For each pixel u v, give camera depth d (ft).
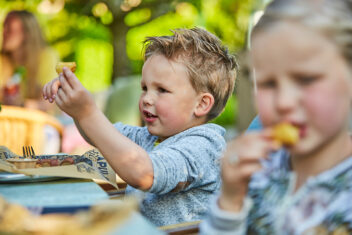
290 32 2.59
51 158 5.62
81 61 27.37
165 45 5.75
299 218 2.94
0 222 2.42
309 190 2.92
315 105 2.58
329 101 2.58
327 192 2.84
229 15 22.66
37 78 12.30
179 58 5.68
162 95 5.65
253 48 2.79
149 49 6.01
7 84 11.90
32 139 9.57
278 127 2.63
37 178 4.27
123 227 2.73
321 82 2.57
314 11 2.59
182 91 5.64
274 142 2.70
